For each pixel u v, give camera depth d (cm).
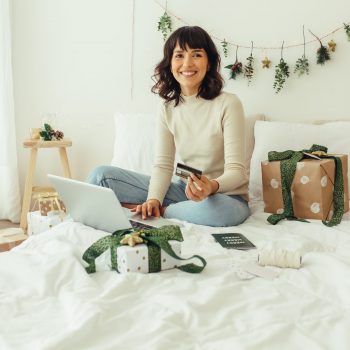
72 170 305
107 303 87
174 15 271
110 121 294
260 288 101
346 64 237
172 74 195
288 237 145
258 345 74
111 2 282
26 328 80
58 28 291
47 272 100
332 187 180
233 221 168
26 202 274
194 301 90
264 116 251
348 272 103
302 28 244
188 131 193
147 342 75
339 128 218
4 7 278
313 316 87
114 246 114
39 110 300
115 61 288
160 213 181
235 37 259
